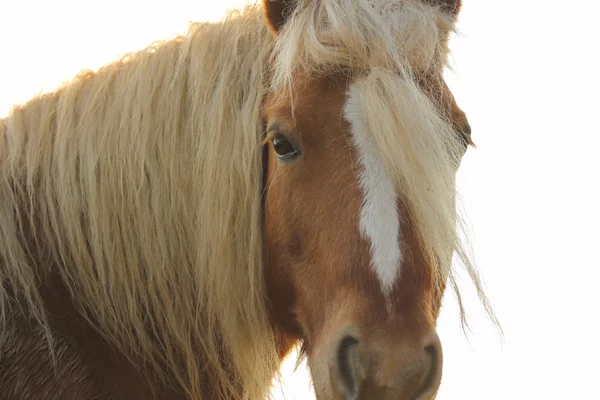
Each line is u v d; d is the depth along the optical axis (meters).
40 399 3.12
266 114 3.25
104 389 3.27
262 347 3.51
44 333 3.19
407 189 2.77
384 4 3.11
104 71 3.72
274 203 3.20
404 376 2.63
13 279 3.22
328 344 2.82
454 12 3.41
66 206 3.36
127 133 3.46
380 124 2.79
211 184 3.34
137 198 3.39
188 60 3.57
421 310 2.74
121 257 3.39
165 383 3.49
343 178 2.86
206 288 3.40
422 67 3.04
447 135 3.01
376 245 2.73
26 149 3.48
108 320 3.35
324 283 2.91
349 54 2.97
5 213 3.32
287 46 3.08
